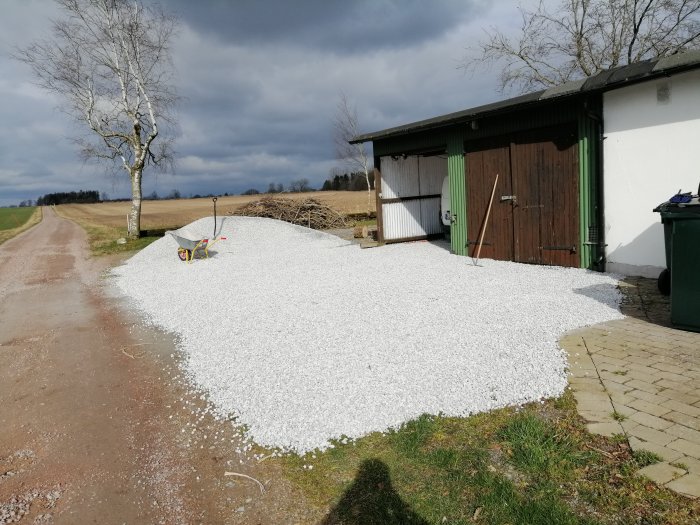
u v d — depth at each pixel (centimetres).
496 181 957
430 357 463
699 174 657
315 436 347
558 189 838
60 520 285
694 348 443
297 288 856
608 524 237
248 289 896
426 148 1156
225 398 431
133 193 2250
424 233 1455
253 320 667
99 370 548
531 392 379
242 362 508
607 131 752
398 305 666
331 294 777
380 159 1364
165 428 394
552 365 424
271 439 354
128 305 888
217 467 331
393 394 393
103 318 802
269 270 1109
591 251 794
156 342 637
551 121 833
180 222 3412
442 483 284
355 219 2609
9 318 853
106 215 4872
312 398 401
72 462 352
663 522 233
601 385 383
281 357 505
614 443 303
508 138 923
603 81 722
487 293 695
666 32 1468
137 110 2206
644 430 313
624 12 1526
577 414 343
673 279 489
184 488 310
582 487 266
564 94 768
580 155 794
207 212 4334
